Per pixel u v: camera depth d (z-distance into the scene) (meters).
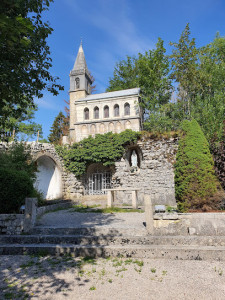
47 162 17.11
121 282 3.91
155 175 14.92
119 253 5.22
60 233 6.28
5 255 5.53
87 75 34.56
